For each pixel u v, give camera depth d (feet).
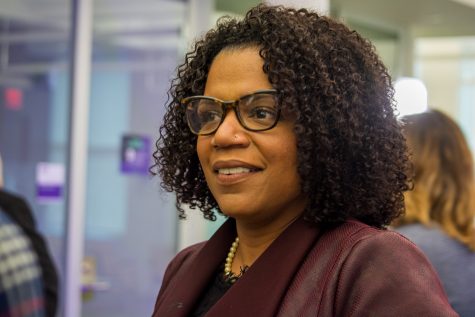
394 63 23.68
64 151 14.89
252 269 4.09
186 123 4.83
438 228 7.81
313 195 4.08
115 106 15.61
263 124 4.04
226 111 4.12
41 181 14.61
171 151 4.95
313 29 4.25
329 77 4.10
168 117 4.96
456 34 25.21
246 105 4.07
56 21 14.76
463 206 7.93
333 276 3.84
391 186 4.31
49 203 14.71
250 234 4.37
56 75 14.79
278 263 4.04
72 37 14.94
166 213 16.44
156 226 16.29
